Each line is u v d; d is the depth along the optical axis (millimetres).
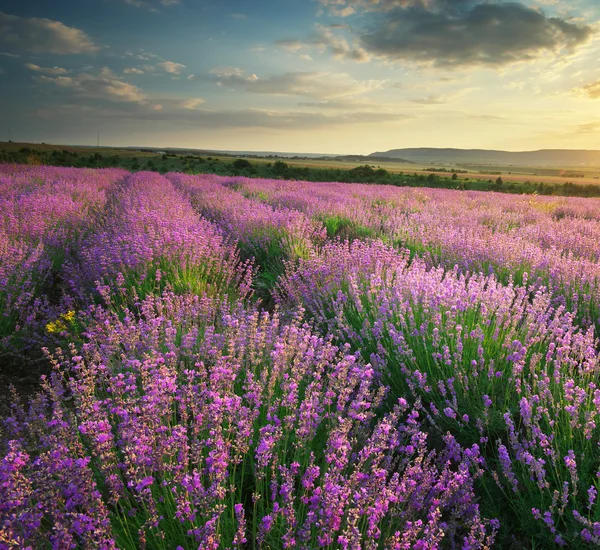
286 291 6551
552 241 8852
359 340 4281
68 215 10219
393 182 52406
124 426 2426
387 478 2742
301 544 2082
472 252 7332
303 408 2705
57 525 1798
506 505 2707
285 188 23766
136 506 2322
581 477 2574
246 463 2773
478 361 3643
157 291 5805
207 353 3682
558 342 3889
